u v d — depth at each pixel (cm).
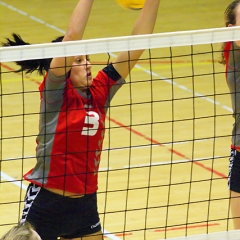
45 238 1004
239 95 1109
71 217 1004
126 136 2108
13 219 1530
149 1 1045
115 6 3903
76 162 987
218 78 2714
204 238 1013
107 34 3309
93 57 2980
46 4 3897
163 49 3098
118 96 2495
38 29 3359
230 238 1020
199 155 1953
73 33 970
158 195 1686
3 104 2395
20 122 2220
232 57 1105
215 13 3719
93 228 1033
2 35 3228
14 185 1728
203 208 1611
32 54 916
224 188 1727
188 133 2133
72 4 3916
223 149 2006
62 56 923
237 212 1127
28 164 1877
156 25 3462
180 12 3741
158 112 2336
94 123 988
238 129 1116
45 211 991
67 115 977
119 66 1032
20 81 2650
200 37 970
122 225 1516
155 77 2723
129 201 1648
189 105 2405
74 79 996
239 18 1150
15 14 3656
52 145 979
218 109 2367
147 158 1928
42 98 982
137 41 948
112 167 1861
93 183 1015
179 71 2795
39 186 993
